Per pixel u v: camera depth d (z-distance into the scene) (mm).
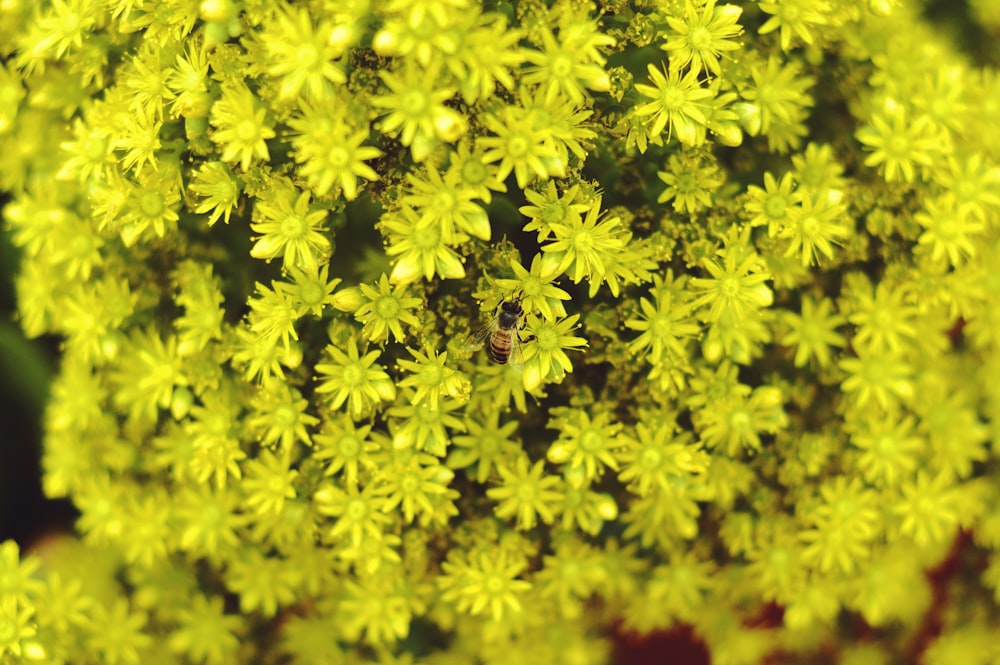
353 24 392
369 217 422
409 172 405
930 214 428
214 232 431
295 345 418
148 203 414
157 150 418
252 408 433
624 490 445
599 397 435
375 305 410
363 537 430
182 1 409
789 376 441
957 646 459
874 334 432
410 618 442
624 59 419
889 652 460
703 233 423
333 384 416
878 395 432
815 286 437
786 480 438
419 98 393
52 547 461
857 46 435
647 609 451
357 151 399
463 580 435
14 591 436
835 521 435
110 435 441
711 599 453
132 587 451
